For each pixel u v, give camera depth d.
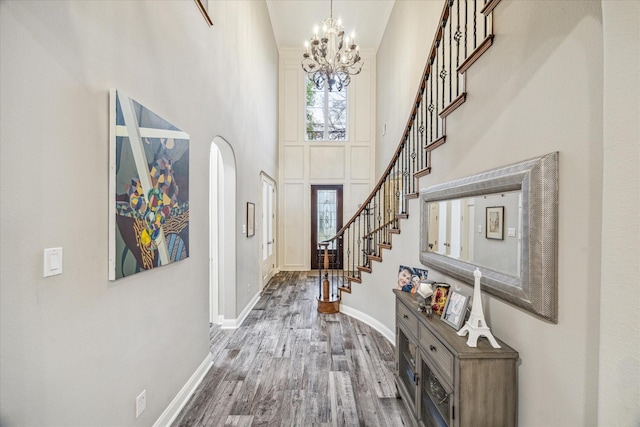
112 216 1.37
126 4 1.50
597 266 0.94
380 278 3.45
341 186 7.41
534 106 1.21
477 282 1.40
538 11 1.18
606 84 0.80
